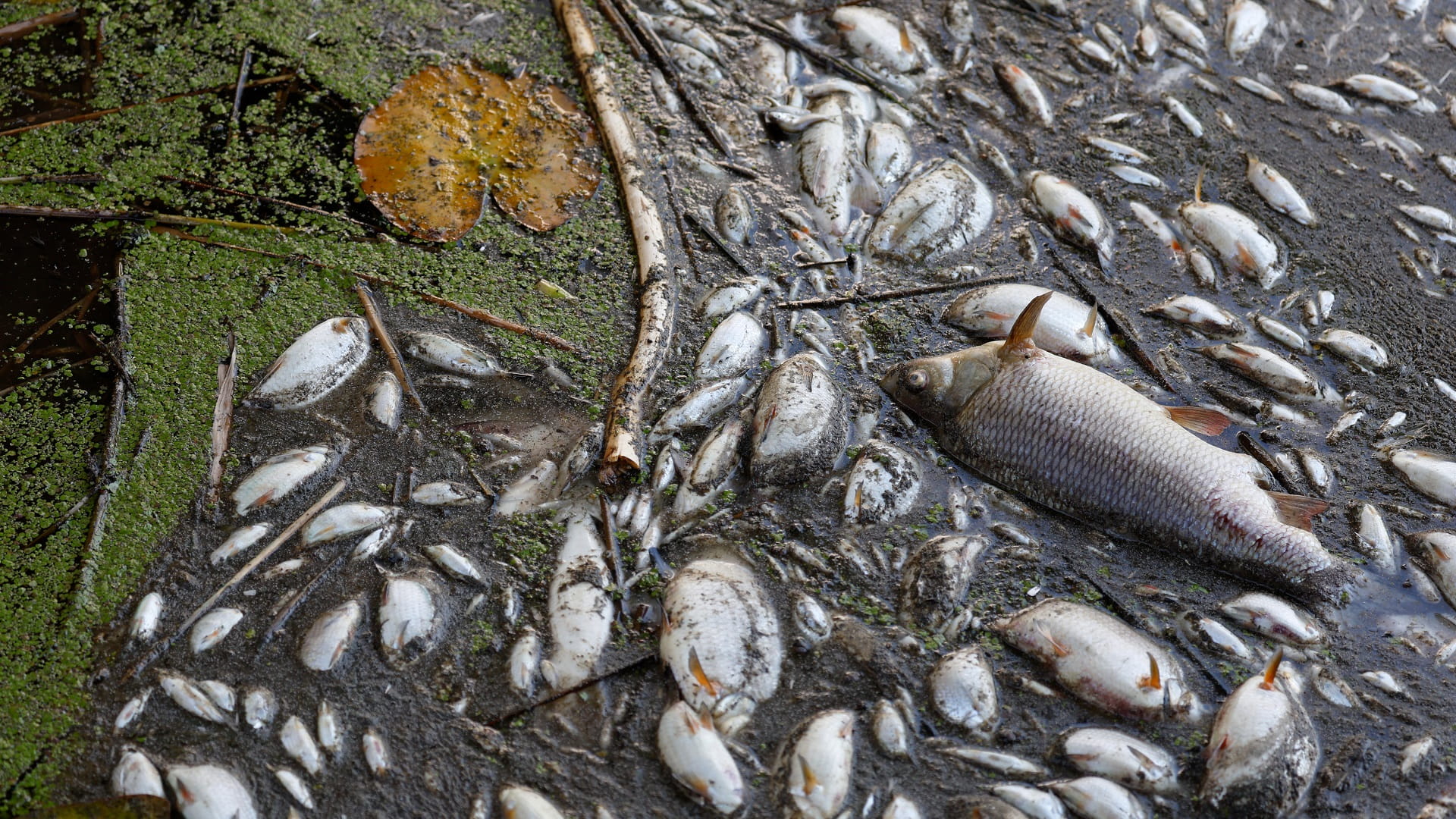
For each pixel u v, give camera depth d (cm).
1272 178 226
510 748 192
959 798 190
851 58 237
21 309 213
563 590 198
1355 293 219
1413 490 206
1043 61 238
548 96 230
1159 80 237
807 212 222
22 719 193
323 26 236
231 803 189
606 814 189
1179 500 200
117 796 189
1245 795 189
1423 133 235
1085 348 212
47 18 236
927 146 229
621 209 222
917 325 214
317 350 209
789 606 198
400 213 221
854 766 191
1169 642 197
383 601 197
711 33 238
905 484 204
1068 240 221
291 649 196
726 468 204
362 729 192
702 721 191
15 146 225
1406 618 199
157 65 232
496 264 217
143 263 216
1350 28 245
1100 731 192
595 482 204
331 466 204
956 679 194
